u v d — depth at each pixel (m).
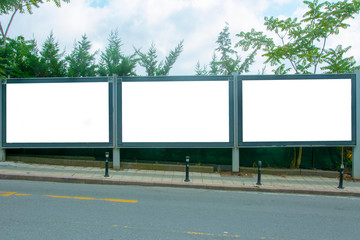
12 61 12.42
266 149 10.91
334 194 8.27
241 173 10.28
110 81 10.24
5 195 6.93
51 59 13.25
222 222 5.48
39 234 4.57
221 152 10.95
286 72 11.70
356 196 8.16
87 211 5.88
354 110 10.00
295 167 10.87
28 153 11.31
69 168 10.17
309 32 11.14
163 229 4.99
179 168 10.46
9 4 10.71
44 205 6.20
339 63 11.43
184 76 10.23
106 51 14.85
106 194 7.43
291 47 11.43
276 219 5.77
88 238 4.48
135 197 7.22
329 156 10.90
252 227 5.25
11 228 4.81
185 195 7.65
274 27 11.71
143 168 10.58
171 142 10.21
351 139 9.98
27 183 8.41
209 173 10.32
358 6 10.81
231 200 7.27
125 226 5.07
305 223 5.58
